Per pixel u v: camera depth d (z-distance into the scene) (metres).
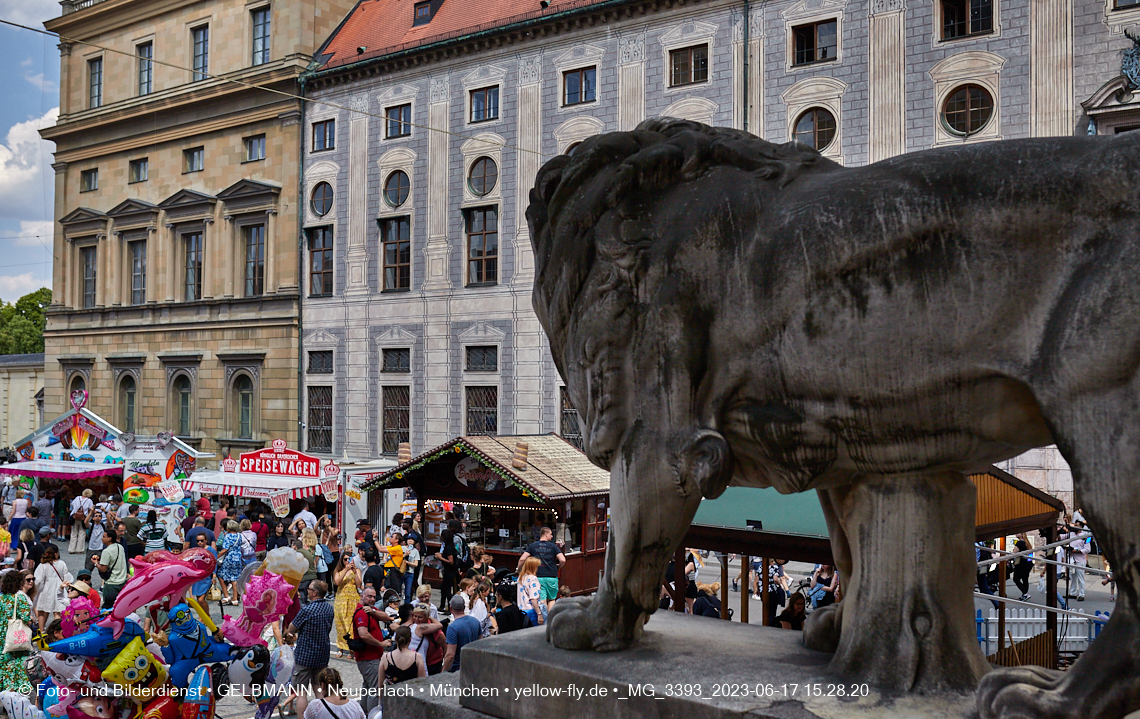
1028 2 20.50
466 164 28.75
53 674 6.93
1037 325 2.26
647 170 2.92
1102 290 2.13
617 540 3.02
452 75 29.19
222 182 35.09
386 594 12.32
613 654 3.05
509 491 14.99
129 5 38.00
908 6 21.84
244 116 34.16
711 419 2.79
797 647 3.13
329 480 17.88
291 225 32.81
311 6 33.09
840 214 2.48
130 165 38.44
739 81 24.14
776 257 2.60
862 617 2.72
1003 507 7.66
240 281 34.69
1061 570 14.22
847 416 2.52
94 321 39.62
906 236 2.38
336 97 31.88
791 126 23.41
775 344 2.62
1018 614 10.12
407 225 30.31
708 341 2.77
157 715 5.90
